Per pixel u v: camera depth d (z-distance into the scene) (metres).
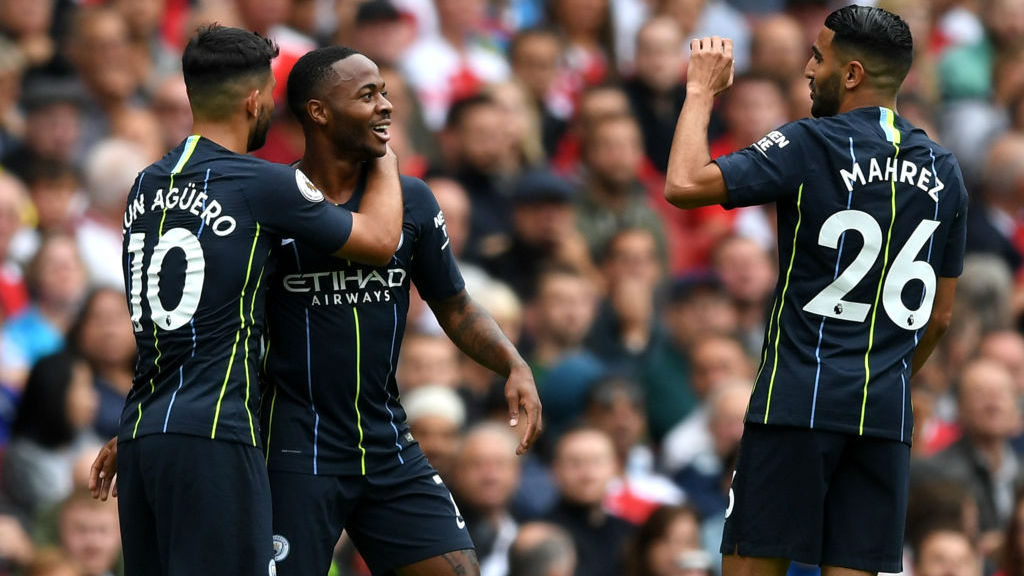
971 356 37.47
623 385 33.22
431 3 44.00
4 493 30.64
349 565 29.19
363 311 19.48
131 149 36.56
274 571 18.91
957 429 33.72
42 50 40.53
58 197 36.56
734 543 19.19
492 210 38.50
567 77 44.56
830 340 18.73
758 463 19.00
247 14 41.25
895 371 18.86
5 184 34.81
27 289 34.47
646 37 43.12
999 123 47.00
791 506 18.86
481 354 20.53
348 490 19.62
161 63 42.28
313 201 18.91
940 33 50.59
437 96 42.28
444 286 20.33
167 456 18.47
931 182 18.88
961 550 28.80
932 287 19.06
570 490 30.78
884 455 18.94
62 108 37.47
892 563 19.11
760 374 19.06
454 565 19.91
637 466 33.28
